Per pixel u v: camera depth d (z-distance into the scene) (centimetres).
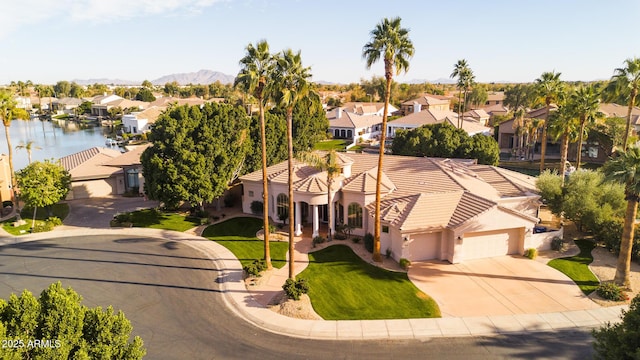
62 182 4141
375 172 3822
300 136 6134
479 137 5538
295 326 2222
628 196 2519
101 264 3056
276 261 3105
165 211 4359
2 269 2959
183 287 2684
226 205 4616
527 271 2872
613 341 1488
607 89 3866
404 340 2084
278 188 3950
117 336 1420
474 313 2336
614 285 2517
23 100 17838
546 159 7119
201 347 2034
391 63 2734
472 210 3058
